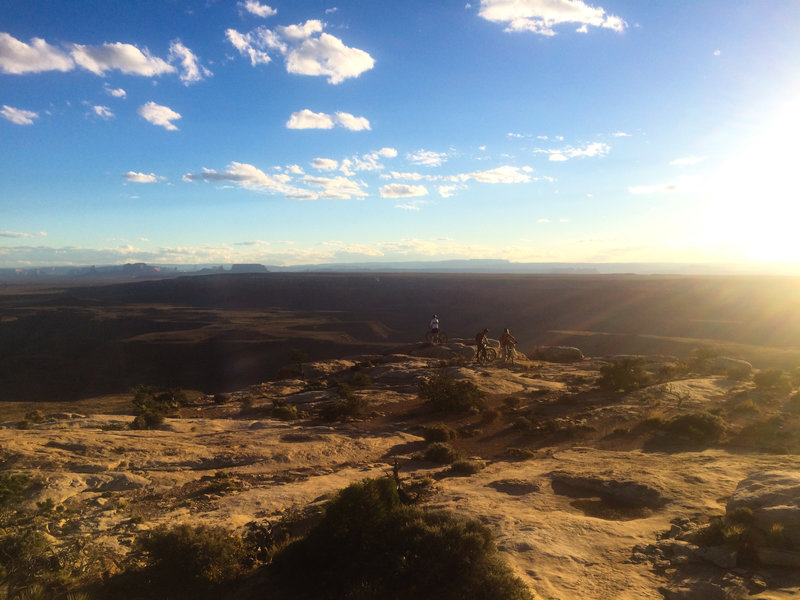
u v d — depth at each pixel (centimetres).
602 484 1171
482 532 735
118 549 934
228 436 1994
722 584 683
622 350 10594
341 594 692
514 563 773
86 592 761
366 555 741
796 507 774
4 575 775
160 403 2964
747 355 4628
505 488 1223
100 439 1772
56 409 5562
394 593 663
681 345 10000
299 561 789
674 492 1085
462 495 1172
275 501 1252
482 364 3475
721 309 13725
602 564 773
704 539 804
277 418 2455
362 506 795
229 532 980
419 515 797
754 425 1662
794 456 1331
